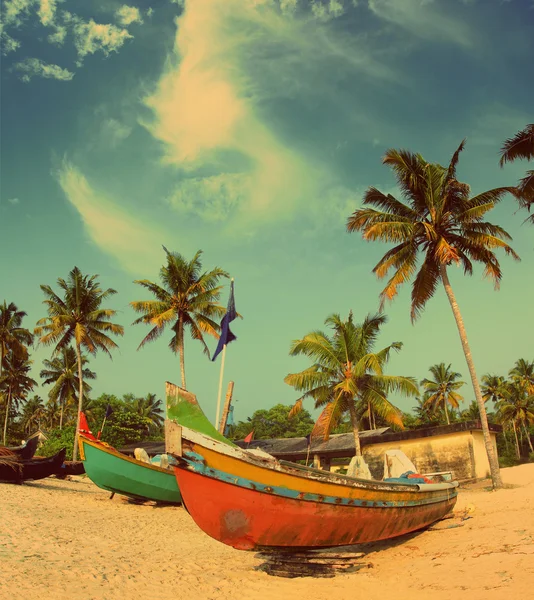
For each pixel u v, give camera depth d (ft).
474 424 90.53
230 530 27.76
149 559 35.17
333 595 26.20
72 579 27.17
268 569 31.30
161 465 67.77
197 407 30.22
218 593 26.96
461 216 71.20
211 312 108.68
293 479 27.84
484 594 23.27
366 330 89.10
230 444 29.89
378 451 100.83
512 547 30.99
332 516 29.32
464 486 81.92
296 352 86.94
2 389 179.42
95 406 198.70
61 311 124.47
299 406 90.38
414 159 73.00
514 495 55.21
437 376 191.11
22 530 40.04
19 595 23.27
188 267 109.60
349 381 81.51
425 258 75.05
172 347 112.27
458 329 70.59
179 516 60.03
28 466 77.05
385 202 76.18
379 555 35.55
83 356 177.17
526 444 216.54
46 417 226.38
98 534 43.27
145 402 223.51
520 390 189.26
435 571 28.91
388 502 33.14
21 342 155.22
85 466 65.82
